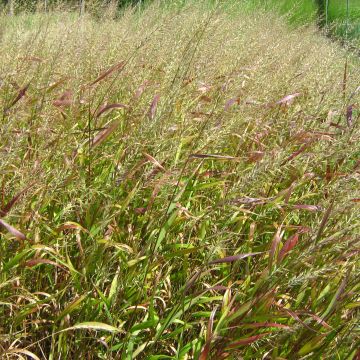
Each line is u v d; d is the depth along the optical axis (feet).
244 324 6.58
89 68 11.89
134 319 7.96
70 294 8.00
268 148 10.07
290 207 9.54
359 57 16.12
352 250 7.86
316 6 47.75
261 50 14.97
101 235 8.29
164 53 12.09
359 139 9.73
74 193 8.56
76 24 13.50
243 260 8.98
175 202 8.17
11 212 7.29
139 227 8.95
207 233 9.48
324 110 11.87
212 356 6.79
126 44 13.26
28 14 13.25
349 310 7.85
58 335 7.64
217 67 13.51
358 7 46.62
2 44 11.83
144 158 8.59
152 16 14.05
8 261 7.66
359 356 6.55
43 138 9.14
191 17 12.57
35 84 10.51
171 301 7.99
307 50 17.16
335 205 8.30
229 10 15.61
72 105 9.79
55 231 7.61
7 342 7.20
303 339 7.00
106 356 7.16
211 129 9.69
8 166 8.34
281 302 8.13
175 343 8.00
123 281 7.79
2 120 8.65
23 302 7.84
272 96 13.01
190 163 9.63
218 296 7.72
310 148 11.49
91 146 8.75
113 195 8.68
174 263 8.87
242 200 8.34
